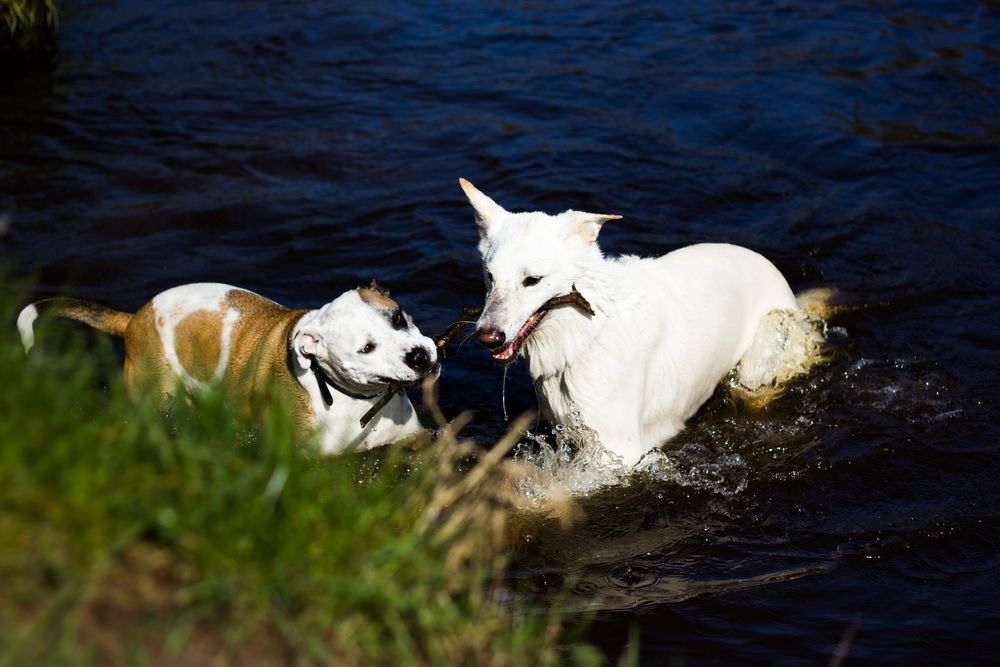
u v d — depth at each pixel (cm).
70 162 1122
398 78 1354
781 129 1202
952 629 539
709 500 674
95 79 1342
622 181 1095
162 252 961
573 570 603
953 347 833
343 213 1039
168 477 397
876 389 786
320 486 434
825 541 627
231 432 444
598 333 658
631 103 1270
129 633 356
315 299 895
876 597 571
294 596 391
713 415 778
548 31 1496
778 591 578
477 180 1102
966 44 1418
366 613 402
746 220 1030
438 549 453
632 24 1515
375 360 639
